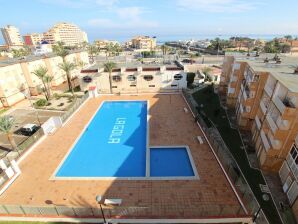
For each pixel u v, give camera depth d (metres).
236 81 39.16
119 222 17.06
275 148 22.45
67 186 21.55
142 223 16.91
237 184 20.05
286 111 20.30
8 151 30.08
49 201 19.69
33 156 26.75
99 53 146.12
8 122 26.77
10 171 22.47
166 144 28.31
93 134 32.44
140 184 21.45
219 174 22.42
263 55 45.34
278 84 23.55
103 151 28.02
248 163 26.05
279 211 19.78
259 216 16.64
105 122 36.50
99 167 24.78
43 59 56.91
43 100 46.53
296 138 20.86
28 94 52.19
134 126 34.69
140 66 53.66
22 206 17.11
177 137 29.97
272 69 28.95
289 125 20.81
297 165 19.83
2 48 164.62
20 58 55.56
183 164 24.69
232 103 40.97
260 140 26.81
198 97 47.88
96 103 45.28
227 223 16.73
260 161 25.42
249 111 31.33
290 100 21.23
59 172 23.97
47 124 32.16
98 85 53.97
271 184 22.72
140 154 27.17
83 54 78.38
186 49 170.88
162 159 25.64
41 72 47.78
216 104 43.72
